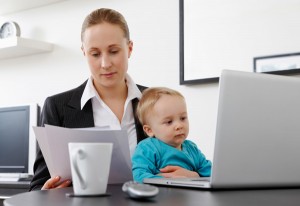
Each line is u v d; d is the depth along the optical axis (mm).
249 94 708
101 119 1296
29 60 2514
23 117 1977
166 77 1980
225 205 556
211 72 1820
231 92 695
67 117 1253
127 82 1363
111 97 1338
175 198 617
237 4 1769
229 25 1785
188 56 1887
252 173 719
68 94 1304
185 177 938
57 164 873
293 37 1625
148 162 1086
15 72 2574
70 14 2361
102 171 645
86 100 1260
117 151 831
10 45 2297
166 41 1993
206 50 1840
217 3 1821
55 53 2400
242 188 733
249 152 713
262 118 717
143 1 2082
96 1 2260
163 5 2016
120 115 1340
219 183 701
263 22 1700
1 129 2047
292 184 756
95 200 597
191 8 1893
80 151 633
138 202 578
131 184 633
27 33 2539
